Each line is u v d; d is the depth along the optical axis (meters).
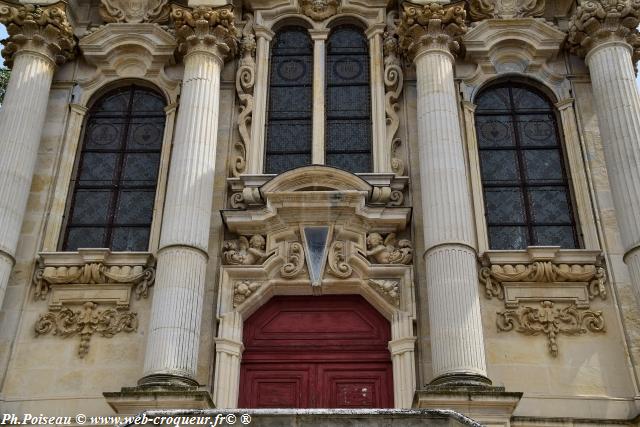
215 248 13.88
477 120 15.48
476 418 11.13
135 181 15.12
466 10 16.25
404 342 12.81
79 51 16.12
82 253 13.70
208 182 13.85
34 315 13.43
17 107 14.52
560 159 15.01
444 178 13.45
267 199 13.96
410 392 12.42
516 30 15.88
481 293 13.31
